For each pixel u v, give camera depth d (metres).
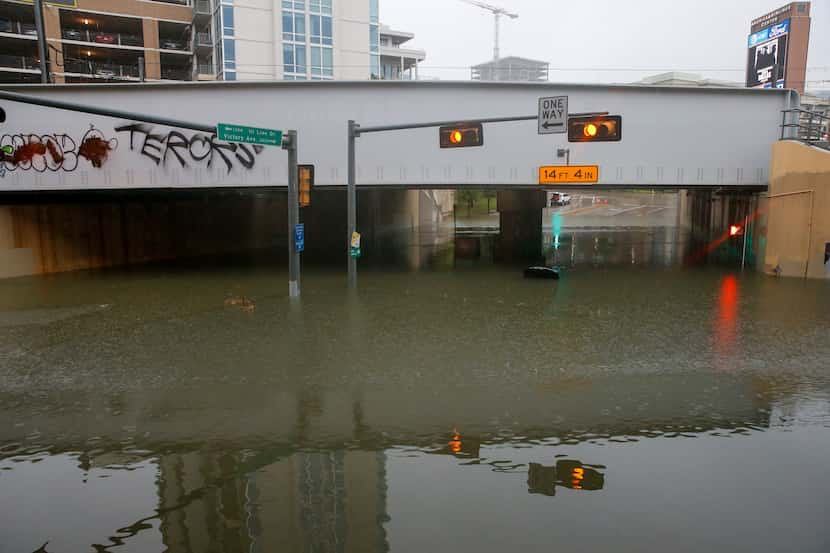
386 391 8.61
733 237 27.02
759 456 6.34
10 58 51.62
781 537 4.78
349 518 5.09
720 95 21.06
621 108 20.89
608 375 9.38
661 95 20.91
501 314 14.50
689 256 28.06
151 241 27.64
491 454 6.43
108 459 6.39
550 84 20.50
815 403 8.02
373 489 5.63
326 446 6.69
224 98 20.34
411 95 20.45
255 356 10.60
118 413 7.79
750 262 23.95
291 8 51.50
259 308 15.30
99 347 11.34
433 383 8.97
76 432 7.16
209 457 6.43
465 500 5.42
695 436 6.91
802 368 9.72
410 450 6.56
